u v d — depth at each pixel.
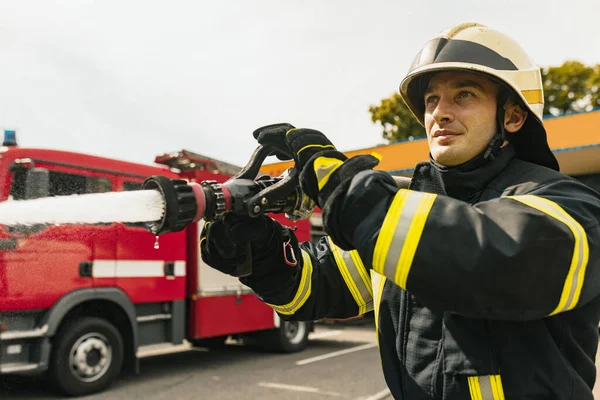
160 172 5.26
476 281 0.75
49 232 4.20
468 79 1.03
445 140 1.04
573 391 0.91
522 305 0.77
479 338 0.94
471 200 1.06
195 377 5.48
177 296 5.50
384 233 0.80
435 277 0.77
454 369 0.95
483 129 1.04
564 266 0.78
